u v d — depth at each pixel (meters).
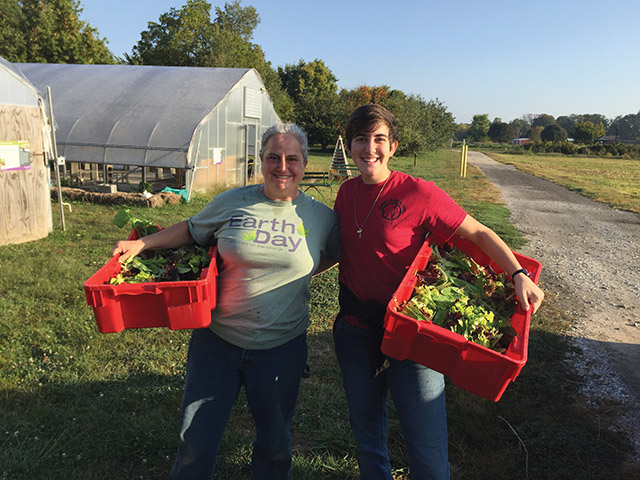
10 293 5.25
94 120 14.64
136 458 2.85
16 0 35.84
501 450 3.02
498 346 1.85
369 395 2.25
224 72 16.17
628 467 2.93
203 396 2.15
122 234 8.59
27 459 2.73
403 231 2.13
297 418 3.31
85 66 18.05
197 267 2.25
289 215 2.21
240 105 15.92
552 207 14.80
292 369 2.24
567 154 60.38
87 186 14.56
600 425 3.37
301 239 2.18
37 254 7.04
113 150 14.02
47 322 4.57
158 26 43.47
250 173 17.39
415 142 40.47
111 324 1.95
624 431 3.32
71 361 3.92
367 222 2.18
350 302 2.24
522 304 1.90
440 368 1.80
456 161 39.44
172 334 4.45
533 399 3.67
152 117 14.36
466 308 1.87
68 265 6.34
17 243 7.70
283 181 2.14
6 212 7.53
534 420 3.38
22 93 7.65
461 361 1.72
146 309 1.98
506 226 10.87
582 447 3.10
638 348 4.78
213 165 14.82
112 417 3.18
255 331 2.14
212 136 14.58
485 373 1.70
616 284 7.01
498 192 18.23
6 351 3.99
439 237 2.29
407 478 2.75
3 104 7.32
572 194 18.58
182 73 16.41
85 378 3.66
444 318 1.86
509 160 44.22
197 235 2.38
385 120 2.12
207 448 2.13
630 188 21.22
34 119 7.92
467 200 15.55
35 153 7.98
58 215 10.15
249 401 2.25
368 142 2.10
